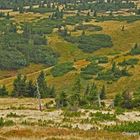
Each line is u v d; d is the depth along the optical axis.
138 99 109.00
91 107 98.56
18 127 57.06
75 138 45.22
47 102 128.25
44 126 60.16
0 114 80.69
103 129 58.66
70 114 78.12
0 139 43.88
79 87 147.62
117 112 84.88
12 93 197.25
